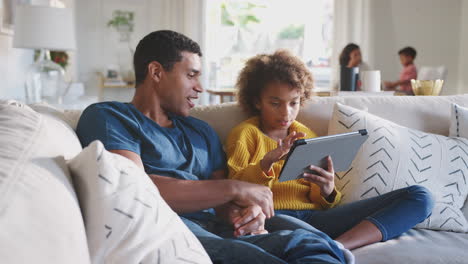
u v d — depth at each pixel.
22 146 0.72
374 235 1.34
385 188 1.59
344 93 2.43
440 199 1.61
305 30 6.89
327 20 6.88
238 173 1.49
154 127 1.40
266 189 1.31
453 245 1.37
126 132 1.33
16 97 3.37
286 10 6.88
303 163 1.31
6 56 3.26
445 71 5.53
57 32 3.04
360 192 1.59
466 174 1.67
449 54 6.78
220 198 1.25
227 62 6.95
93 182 0.71
